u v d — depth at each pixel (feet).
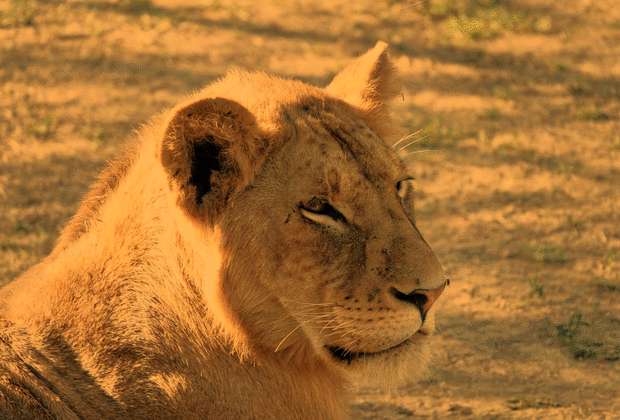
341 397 23.47
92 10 111.55
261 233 19.97
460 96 89.56
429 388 36.42
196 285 20.61
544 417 32.48
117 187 21.97
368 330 20.20
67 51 95.61
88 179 65.57
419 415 33.17
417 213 61.82
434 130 78.33
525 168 71.20
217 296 20.12
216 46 99.60
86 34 101.50
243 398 20.79
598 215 61.67
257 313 20.48
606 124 83.25
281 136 20.18
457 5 118.11
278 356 21.43
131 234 20.84
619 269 51.90
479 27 108.17
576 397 34.94
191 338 20.51
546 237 57.52
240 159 19.60
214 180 19.76
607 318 44.96
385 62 24.84
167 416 20.01
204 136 19.15
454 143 76.59
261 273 20.12
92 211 22.30
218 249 19.90
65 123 76.89
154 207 20.81
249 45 100.63
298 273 20.17
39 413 19.16
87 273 20.74
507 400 34.63
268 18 111.55
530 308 46.29
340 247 20.25
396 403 34.58
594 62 101.40
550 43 106.73
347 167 20.42
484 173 70.03
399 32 108.27
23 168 67.21
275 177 20.12
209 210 19.81
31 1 112.37
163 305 20.43
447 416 33.01
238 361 20.89
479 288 49.16
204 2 117.29
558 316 45.24
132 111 80.28
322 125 20.99
